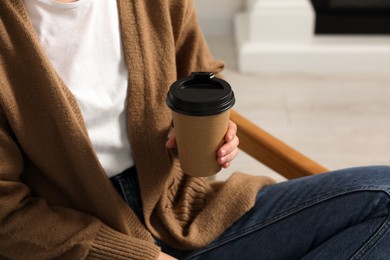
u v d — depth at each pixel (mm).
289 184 928
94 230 763
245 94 2186
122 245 764
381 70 2352
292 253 868
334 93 2191
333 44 2348
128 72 794
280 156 985
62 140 750
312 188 885
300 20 2307
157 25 830
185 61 962
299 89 2219
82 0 733
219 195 908
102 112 786
